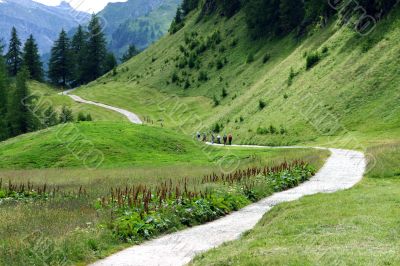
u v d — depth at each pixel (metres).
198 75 153.25
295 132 75.06
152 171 40.47
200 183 26.62
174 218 17.03
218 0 187.00
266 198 23.64
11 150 58.12
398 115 66.00
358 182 28.33
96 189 25.72
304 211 16.36
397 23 83.94
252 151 59.25
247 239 13.32
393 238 11.42
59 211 17.33
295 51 114.56
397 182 27.62
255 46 145.12
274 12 142.12
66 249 12.23
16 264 11.03
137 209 17.20
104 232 14.23
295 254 10.19
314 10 118.94
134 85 172.00
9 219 15.57
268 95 99.88
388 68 76.44
